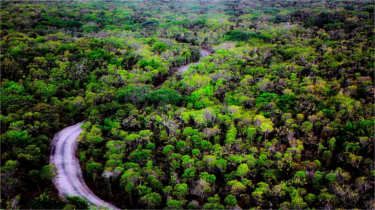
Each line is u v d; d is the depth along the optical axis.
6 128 86.06
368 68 127.00
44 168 70.88
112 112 100.06
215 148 80.94
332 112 94.88
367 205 64.69
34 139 80.88
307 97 104.12
